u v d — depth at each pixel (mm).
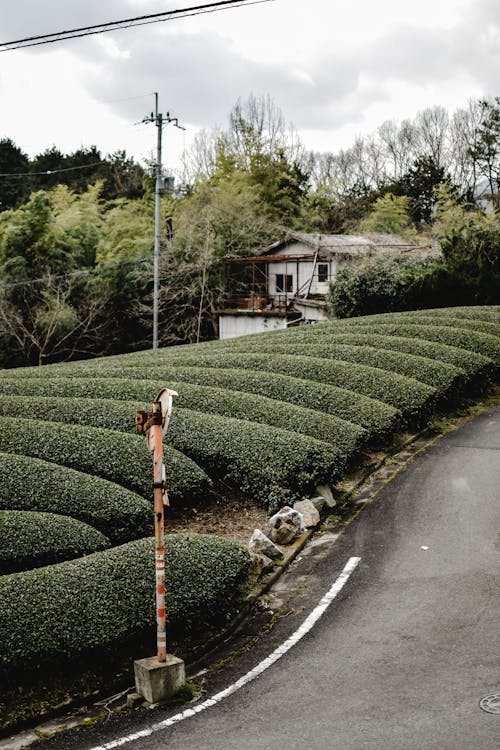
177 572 8414
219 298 41688
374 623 8219
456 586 8914
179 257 41875
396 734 6016
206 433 12969
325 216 54156
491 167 52469
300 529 10945
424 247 36812
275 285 42344
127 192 57969
